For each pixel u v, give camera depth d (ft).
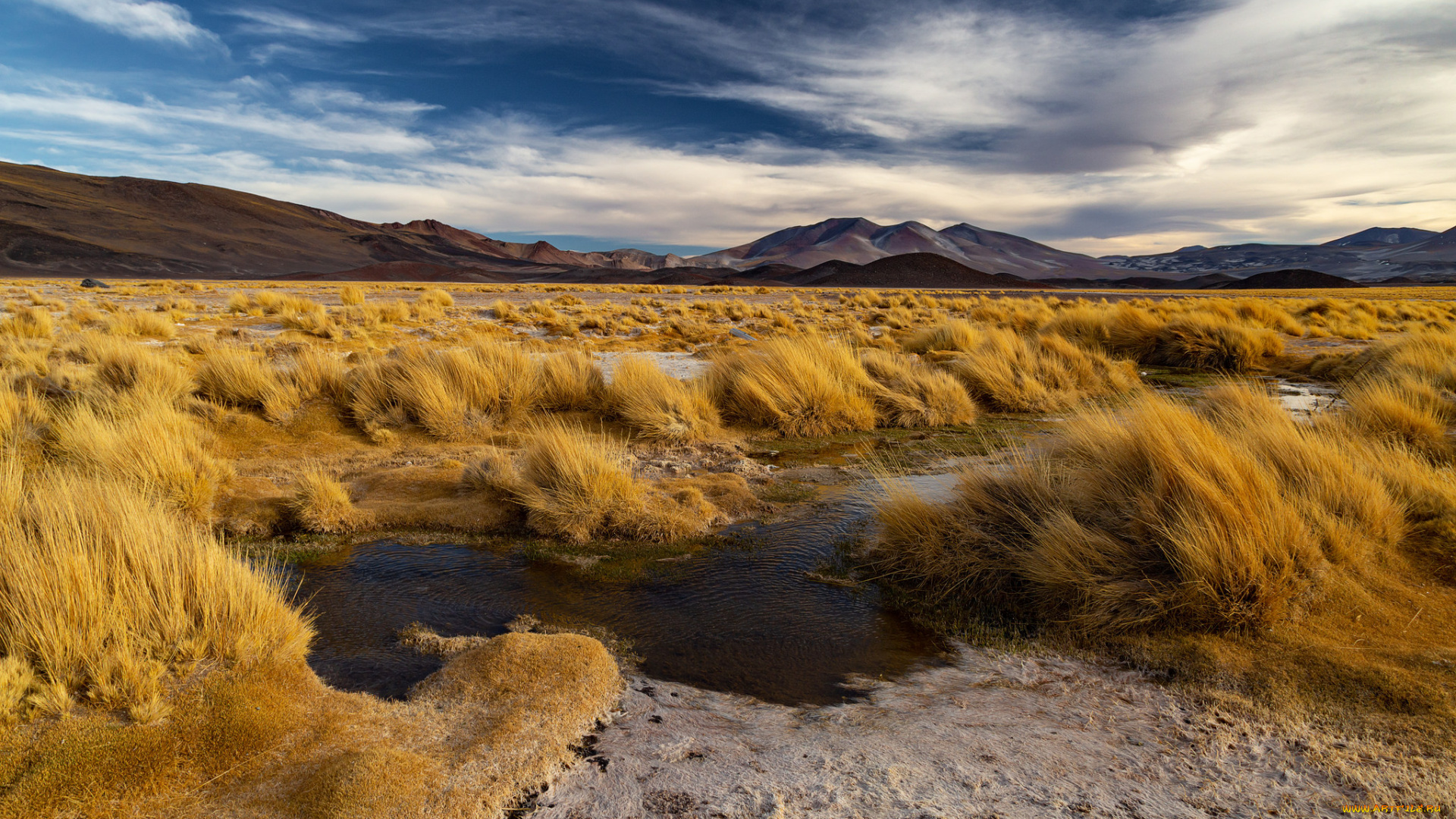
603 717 11.82
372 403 32.63
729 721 11.78
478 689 12.21
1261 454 18.99
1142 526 15.87
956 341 57.52
